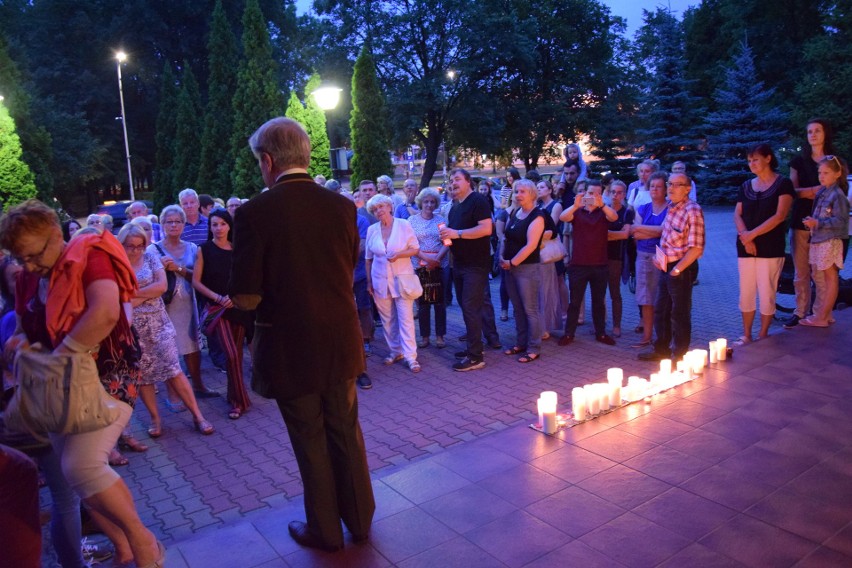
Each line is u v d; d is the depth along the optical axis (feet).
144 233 15.69
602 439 12.66
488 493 10.71
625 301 30.55
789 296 28.73
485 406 17.33
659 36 83.97
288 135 8.42
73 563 9.40
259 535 9.86
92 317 7.76
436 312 23.50
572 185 26.07
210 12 118.42
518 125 110.83
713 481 10.76
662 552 8.82
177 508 12.71
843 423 12.94
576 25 116.16
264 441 16.06
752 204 19.01
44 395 7.77
